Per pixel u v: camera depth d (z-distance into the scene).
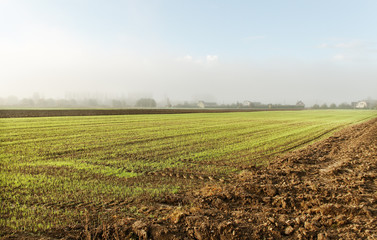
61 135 20.92
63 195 7.58
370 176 9.38
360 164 11.71
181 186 8.73
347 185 8.42
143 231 5.19
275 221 5.57
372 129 27.36
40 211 6.45
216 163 12.33
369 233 4.97
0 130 23.09
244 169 11.27
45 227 5.59
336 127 32.16
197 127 29.50
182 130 26.08
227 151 15.46
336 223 5.52
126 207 6.76
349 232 5.09
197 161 12.73
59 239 5.10
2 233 5.32
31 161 12.18
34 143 17.08
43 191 7.93
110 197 7.48
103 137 20.25
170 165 11.75
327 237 4.88
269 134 24.27
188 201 7.19
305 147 17.33
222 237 4.99
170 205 7.03
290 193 7.60
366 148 15.78
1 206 6.74
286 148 16.84
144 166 11.50
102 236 5.19
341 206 6.28
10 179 9.12
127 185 8.69
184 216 5.81
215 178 9.77
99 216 6.12
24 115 40.25
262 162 12.75
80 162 12.11
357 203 6.79
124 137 20.44
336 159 13.41
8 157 12.94
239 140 20.12
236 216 5.95
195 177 9.91
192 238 5.04
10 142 17.27
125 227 5.40
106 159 12.85
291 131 27.17
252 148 16.69
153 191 8.07
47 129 24.41
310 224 5.34
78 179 9.29
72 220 5.94
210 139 20.33
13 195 7.57
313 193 7.64
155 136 21.31
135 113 54.06
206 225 5.29
